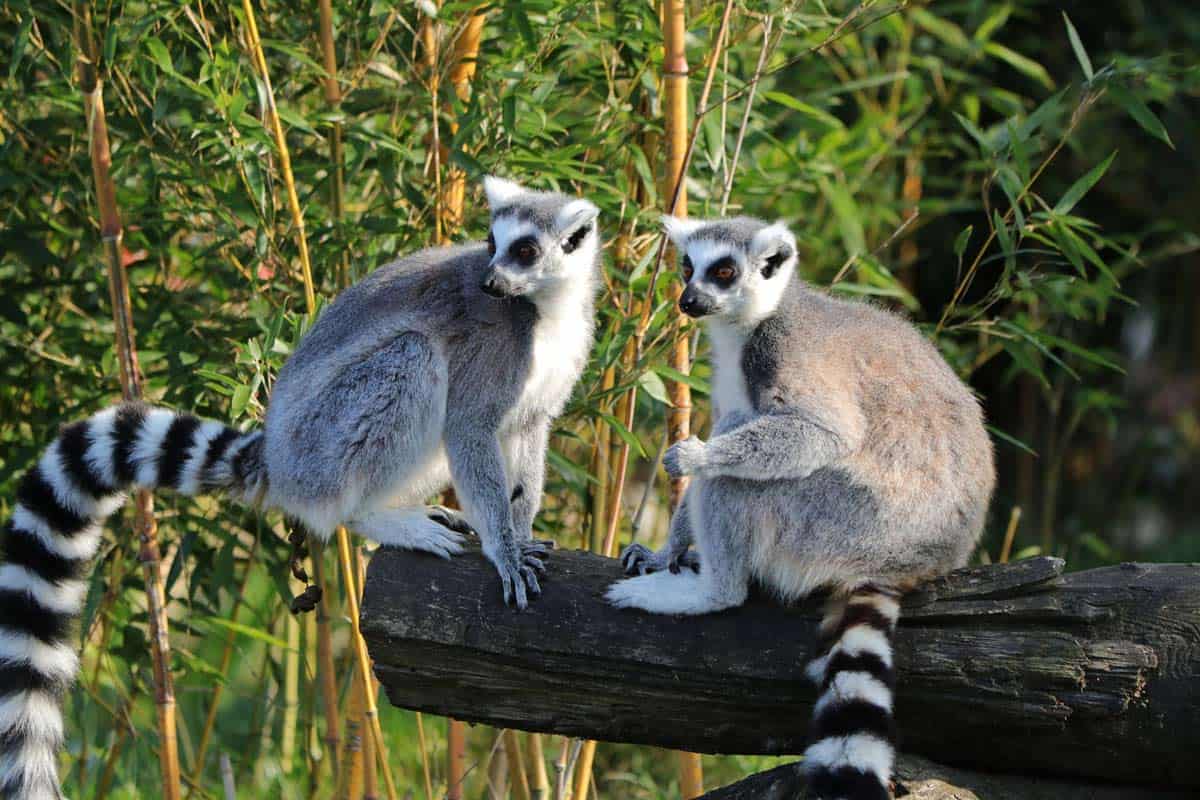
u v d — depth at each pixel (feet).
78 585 29.78
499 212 30.17
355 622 31.37
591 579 25.91
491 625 25.20
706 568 25.54
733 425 27.40
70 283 35.81
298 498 29.25
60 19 31.63
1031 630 23.52
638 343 32.24
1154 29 56.34
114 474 29.25
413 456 29.43
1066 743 23.47
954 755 24.36
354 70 34.35
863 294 41.86
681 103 31.78
